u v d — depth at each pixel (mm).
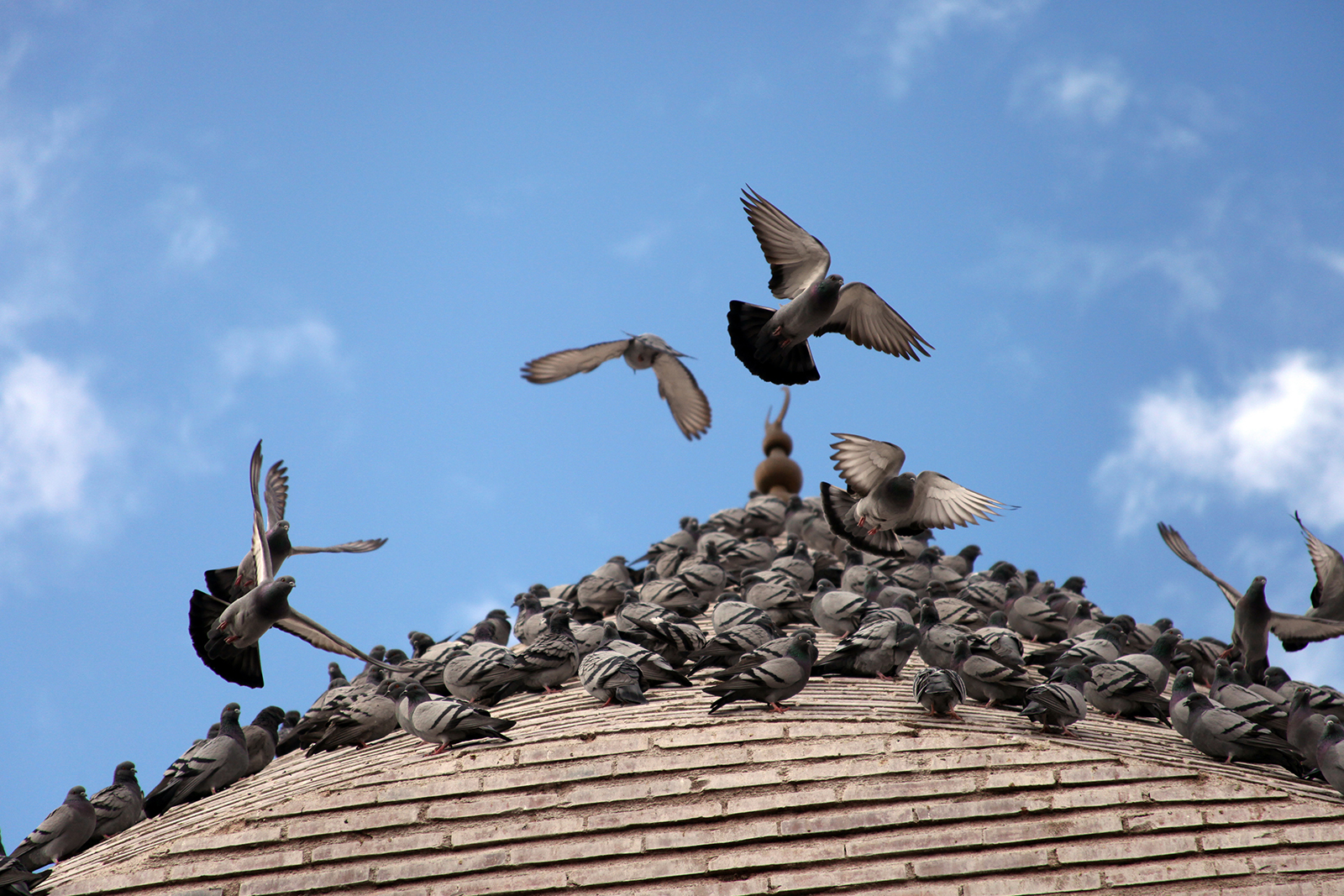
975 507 17031
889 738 15352
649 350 19219
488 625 25625
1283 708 17000
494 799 15094
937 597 25609
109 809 18203
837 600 23453
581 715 17609
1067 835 13539
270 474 16391
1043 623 24891
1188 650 23156
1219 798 13805
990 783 14297
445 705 17016
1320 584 20156
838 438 17453
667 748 15719
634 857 14031
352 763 17359
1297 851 13031
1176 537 21422
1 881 15586
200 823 15961
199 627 14086
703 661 19312
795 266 15703
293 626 13852
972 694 18047
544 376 19266
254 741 19812
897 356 15898
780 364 15430
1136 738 16406
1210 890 12750
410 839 14672
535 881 13914
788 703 17281
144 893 14398
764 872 13641
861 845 13758
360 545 15477
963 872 13312
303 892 14195
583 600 26906
